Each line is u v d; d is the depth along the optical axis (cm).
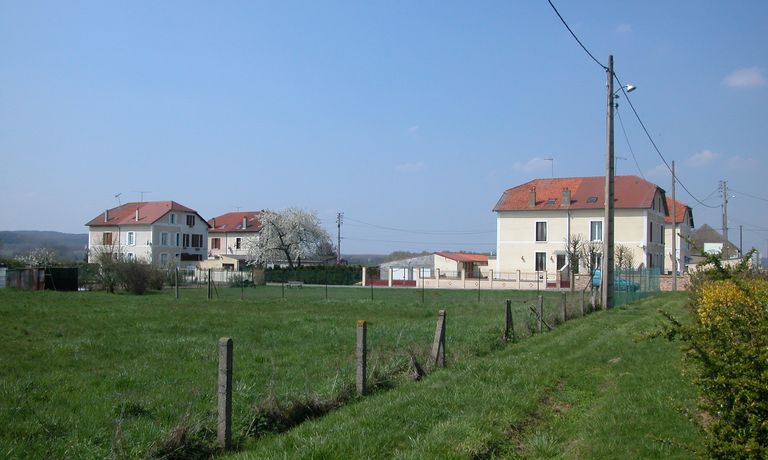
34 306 2866
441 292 5097
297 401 923
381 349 1545
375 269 7569
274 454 724
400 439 775
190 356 1440
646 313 2522
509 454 755
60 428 830
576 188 6912
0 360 1338
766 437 509
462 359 1360
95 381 1140
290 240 9100
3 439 773
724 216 6694
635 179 6719
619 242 6462
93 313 2520
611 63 2703
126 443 745
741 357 530
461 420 839
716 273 629
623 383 1106
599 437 791
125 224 8500
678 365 1191
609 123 2734
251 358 1420
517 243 6919
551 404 1005
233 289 5519
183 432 750
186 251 8875
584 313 2484
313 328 2050
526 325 1916
